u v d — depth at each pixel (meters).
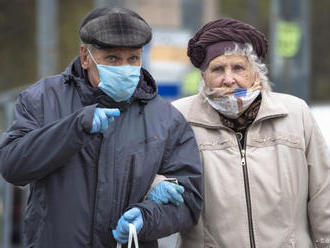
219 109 9.45
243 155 9.45
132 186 8.42
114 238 8.35
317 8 63.78
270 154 9.46
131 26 8.41
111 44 8.30
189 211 8.75
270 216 9.29
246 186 9.34
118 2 25.91
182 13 27.48
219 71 9.43
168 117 8.80
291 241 9.27
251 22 42.53
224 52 9.36
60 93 8.62
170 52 26.77
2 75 42.97
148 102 8.77
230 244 9.28
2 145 8.40
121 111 8.62
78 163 8.37
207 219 9.42
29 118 8.49
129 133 8.55
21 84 43.09
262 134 9.56
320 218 9.49
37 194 8.42
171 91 26.44
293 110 9.64
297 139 9.48
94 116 8.09
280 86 24.42
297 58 24.44
